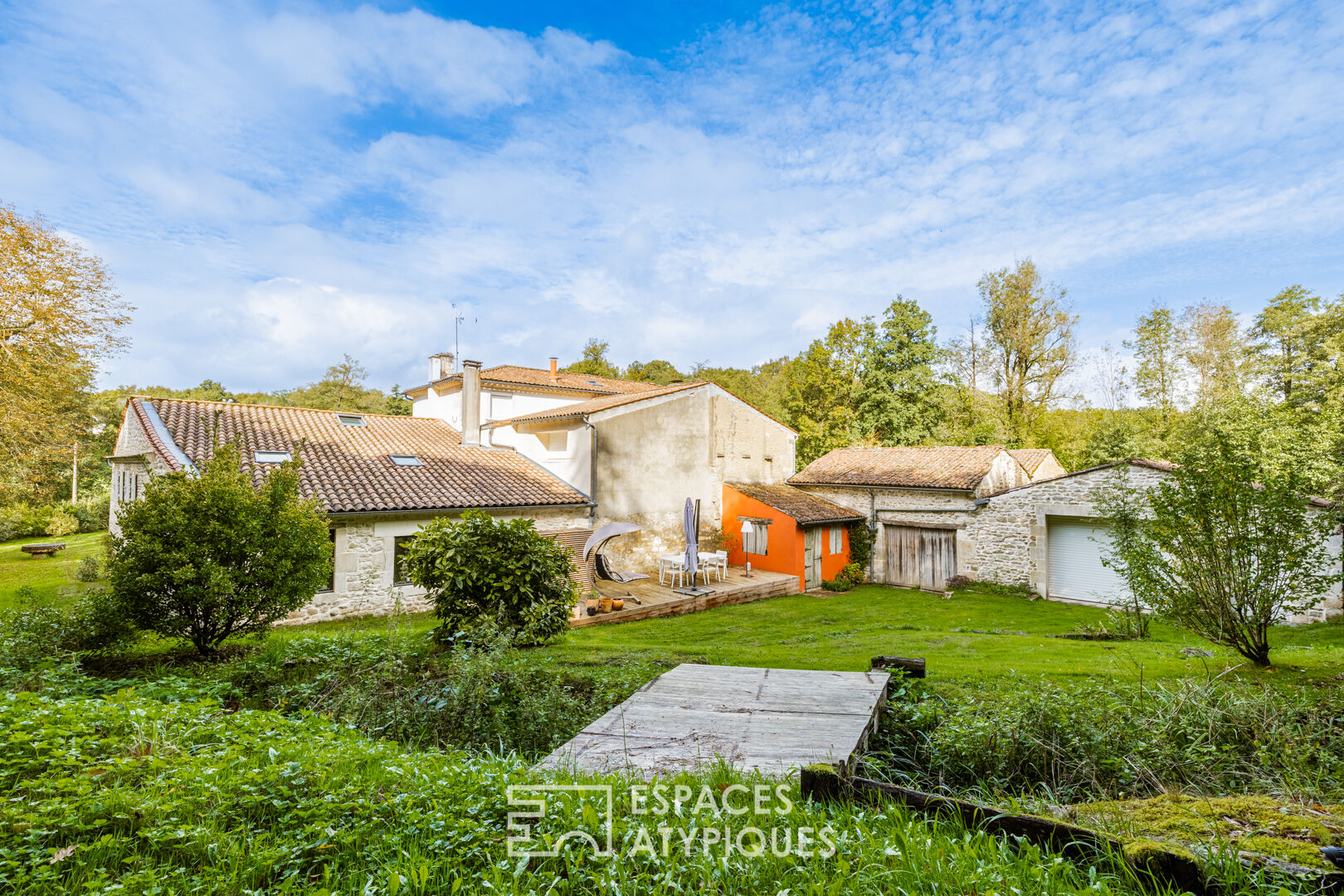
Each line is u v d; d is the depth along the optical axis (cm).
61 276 1891
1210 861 213
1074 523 1586
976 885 210
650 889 220
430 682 640
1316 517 653
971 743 444
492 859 241
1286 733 418
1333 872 206
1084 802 357
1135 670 664
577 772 371
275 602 780
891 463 2064
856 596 1695
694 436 1867
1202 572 696
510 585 891
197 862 236
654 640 1033
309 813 269
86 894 204
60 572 1794
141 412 1404
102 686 602
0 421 1820
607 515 1677
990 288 2972
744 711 510
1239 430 1486
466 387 1834
